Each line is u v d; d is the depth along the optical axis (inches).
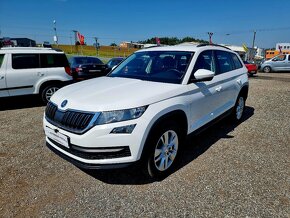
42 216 97.8
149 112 109.7
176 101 123.1
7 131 193.2
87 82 147.6
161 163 121.9
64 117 113.3
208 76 130.9
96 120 103.7
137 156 107.9
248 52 1676.9
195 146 165.0
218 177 126.2
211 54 166.1
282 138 181.3
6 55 258.7
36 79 274.5
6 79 257.1
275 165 139.6
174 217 97.6
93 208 102.4
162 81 136.5
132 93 115.7
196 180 123.3
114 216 97.9
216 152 155.9
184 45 168.4
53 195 111.0
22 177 125.6
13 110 263.1
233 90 189.6
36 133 188.5
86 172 130.6
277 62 886.4
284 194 112.4
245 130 198.4
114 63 564.7
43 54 279.6
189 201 107.0
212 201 107.1
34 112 253.9
